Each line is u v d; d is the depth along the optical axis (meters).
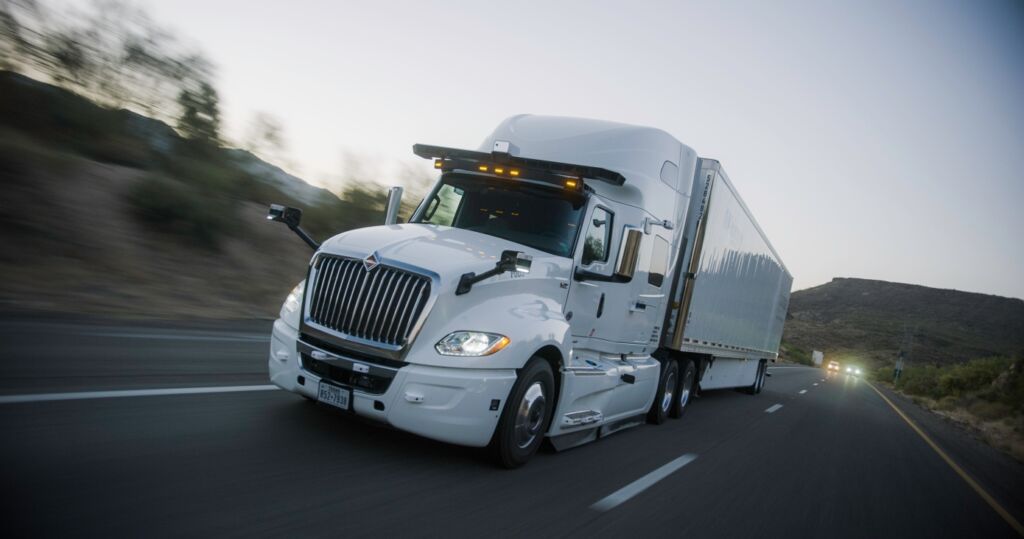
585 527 4.17
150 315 9.77
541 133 7.21
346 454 4.68
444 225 6.11
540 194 6.10
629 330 7.61
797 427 11.50
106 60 13.97
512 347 4.74
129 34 14.02
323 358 4.73
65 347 6.65
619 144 7.13
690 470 6.48
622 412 7.50
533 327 4.98
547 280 5.49
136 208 13.13
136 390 5.43
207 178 15.16
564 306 5.84
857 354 162.88
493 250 5.32
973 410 29.06
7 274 9.30
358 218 18.03
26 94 13.20
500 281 5.01
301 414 5.50
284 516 3.41
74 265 10.55
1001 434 20.72
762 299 15.71
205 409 5.17
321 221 17.56
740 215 11.37
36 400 4.67
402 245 4.94
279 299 13.68
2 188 10.93
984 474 10.41
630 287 7.25
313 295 4.99
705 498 5.50
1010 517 7.23
